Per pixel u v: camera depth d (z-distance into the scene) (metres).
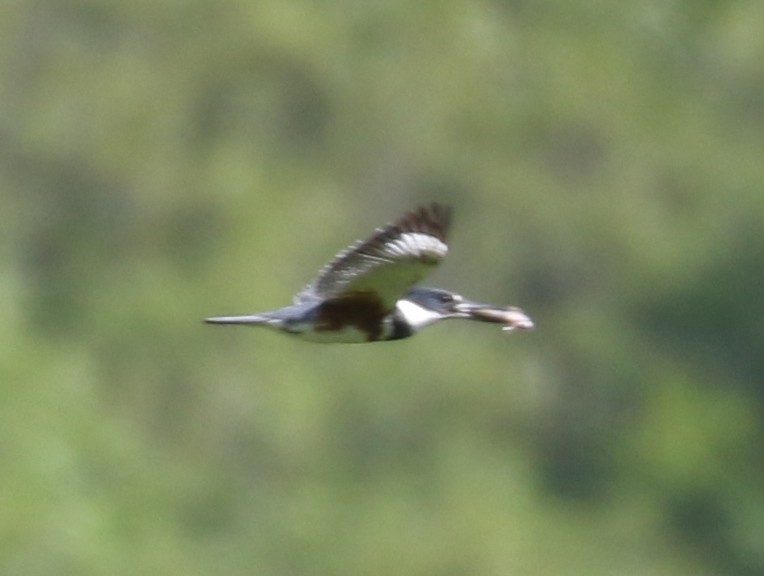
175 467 17.36
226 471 17.67
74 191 19.09
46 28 19.34
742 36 22.50
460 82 19.67
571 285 20.09
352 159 19.34
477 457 18.33
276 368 18.11
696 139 21.52
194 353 18.22
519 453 18.97
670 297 21.05
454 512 17.53
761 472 21.41
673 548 20.73
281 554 17.08
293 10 19.25
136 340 18.34
